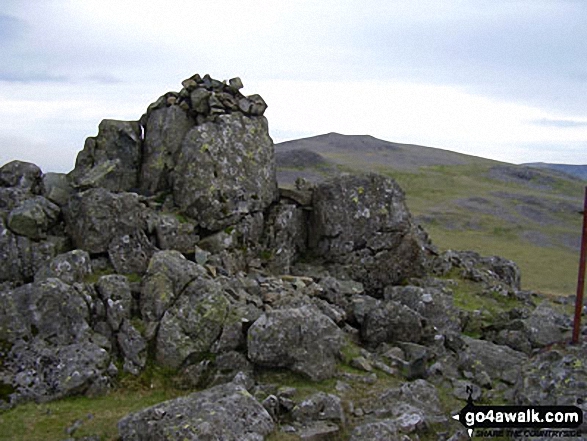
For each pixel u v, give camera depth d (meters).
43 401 15.95
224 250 24.47
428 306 23.08
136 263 21.83
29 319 17.64
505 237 84.94
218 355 17.94
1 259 21.25
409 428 14.77
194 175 25.08
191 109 26.95
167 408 14.20
